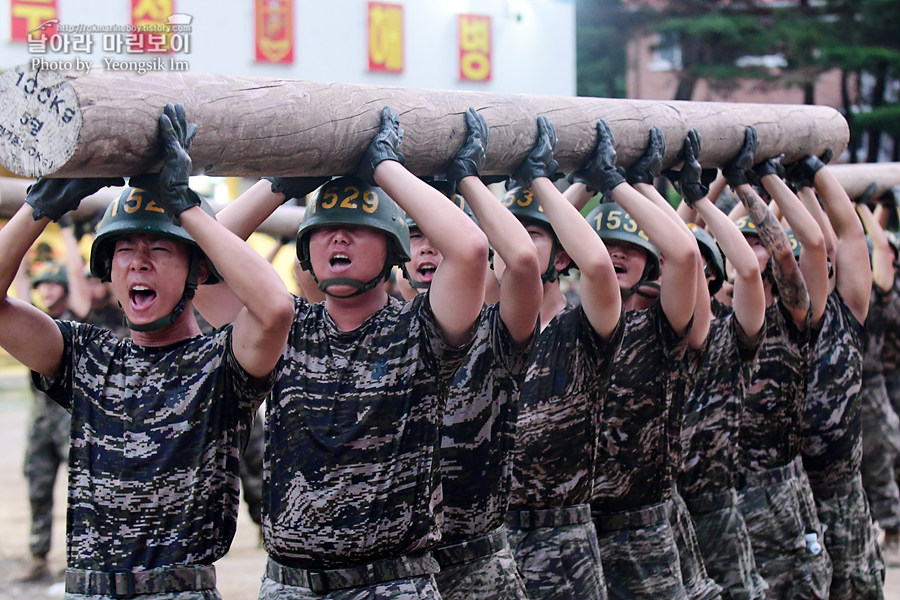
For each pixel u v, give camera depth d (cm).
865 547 812
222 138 422
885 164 1015
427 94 492
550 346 575
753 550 738
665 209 598
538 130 534
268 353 452
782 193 698
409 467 471
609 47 2255
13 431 2042
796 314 714
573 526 577
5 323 459
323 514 470
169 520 457
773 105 702
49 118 388
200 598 455
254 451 957
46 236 1728
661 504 626
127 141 396
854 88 2466
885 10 2155
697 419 689
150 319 462
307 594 475
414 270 589
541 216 573
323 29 1170
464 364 526
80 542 461
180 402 462
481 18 1285
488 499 528
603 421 611
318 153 451
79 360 473
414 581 470
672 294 585
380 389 473
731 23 2130
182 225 434
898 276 1068
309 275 595
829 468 806
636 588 613
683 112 627
